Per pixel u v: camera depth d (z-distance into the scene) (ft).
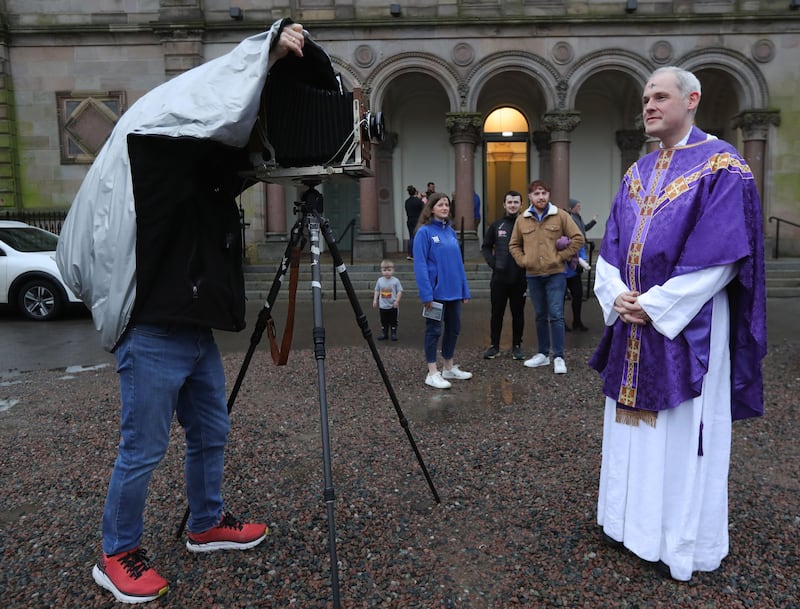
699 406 8.49
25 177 54.65
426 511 10.93
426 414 16.67
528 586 8.66
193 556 9.52
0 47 53.11
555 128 53.26
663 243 8.58
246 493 11.75
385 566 9.20
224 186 8.87
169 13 52.70
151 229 7.71
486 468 12.78
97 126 54.29
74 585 8.79
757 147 53.21
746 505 11.09
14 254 35.63
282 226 53.83
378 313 35.06
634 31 52.75
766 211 53.52
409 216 49.16
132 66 53.83
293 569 9.12
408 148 62.18
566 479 12.19
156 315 7.88
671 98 8.69
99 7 53.42
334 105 8.85
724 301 8.71
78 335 30.45
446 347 20.39
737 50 52.75
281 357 9.66
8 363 24.35
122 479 8.25
